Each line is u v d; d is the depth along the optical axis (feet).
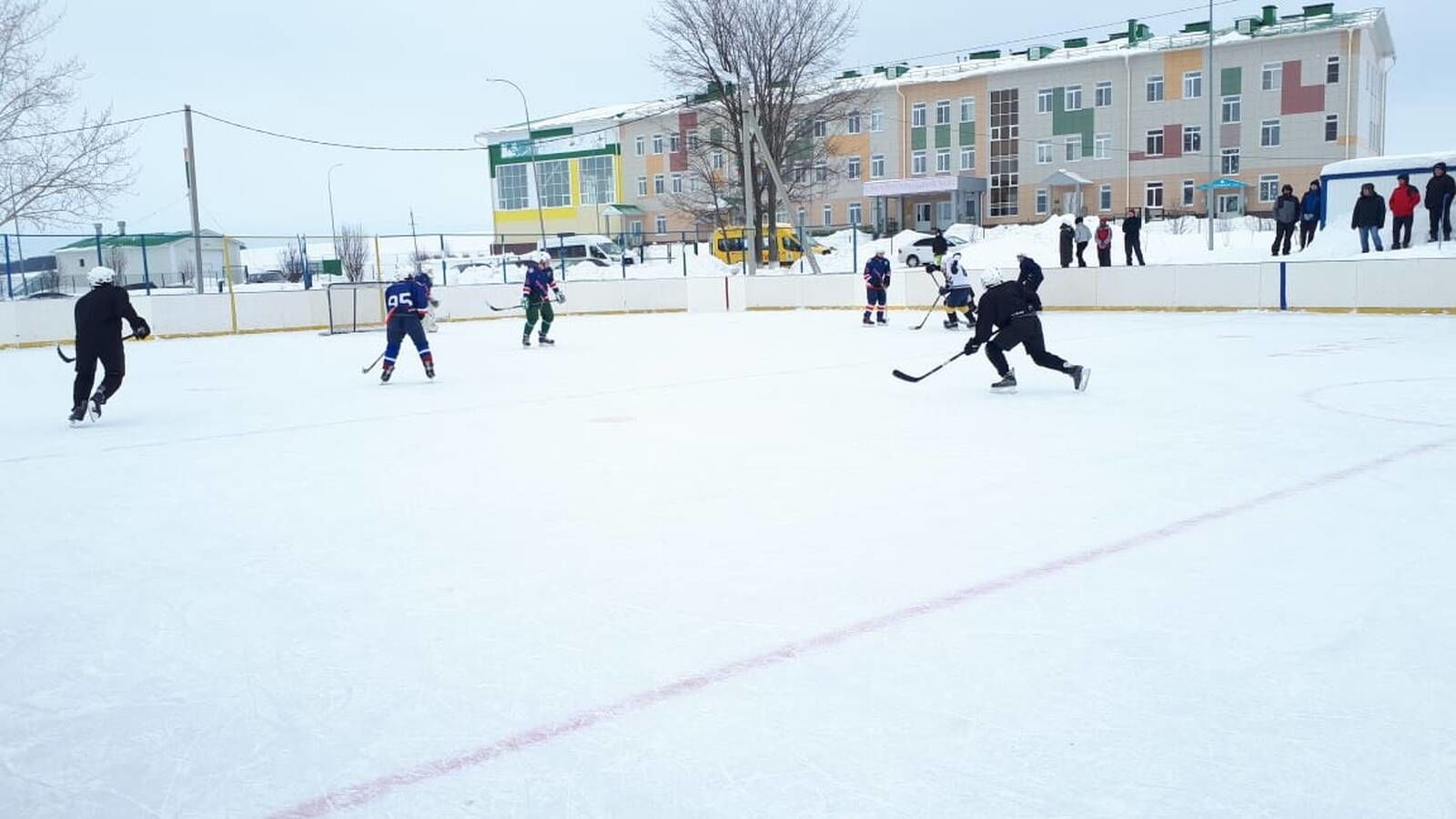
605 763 9.82
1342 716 10.25
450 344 65.46
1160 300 68.64
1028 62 176.55
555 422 31.01
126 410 36.96
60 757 10.37
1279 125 155.63
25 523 20.20
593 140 215.72
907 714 10.56
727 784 9.32
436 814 9.02
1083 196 172.76
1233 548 15.79
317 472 24.50
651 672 11.86
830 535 17.31
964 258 116.16
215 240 129.39
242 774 9.88
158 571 16.62
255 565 16.80
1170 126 163.73
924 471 22.11
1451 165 74.54
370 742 10.43
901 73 194.49
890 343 55.01
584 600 14.44
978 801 8.91
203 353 63.31
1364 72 156.66
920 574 15.03
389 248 141.49
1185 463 21.97
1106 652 11.98
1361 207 68.08
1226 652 11.88
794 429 28.25
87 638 13.67
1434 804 8.69
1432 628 12.39
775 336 62.64
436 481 22.99
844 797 9.04
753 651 12.36
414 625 13.69
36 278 82.33
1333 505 18.08
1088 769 9.38
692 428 29.04
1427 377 34.22
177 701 11.61
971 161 181.88
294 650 12.98
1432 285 58.34
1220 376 36.14
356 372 48.70
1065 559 15.52
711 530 17.95
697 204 163.63
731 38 134.41
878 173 191.11
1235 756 9.53
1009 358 44.80
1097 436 25.54
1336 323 56.29
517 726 10.62
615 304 97.50
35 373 53.11
